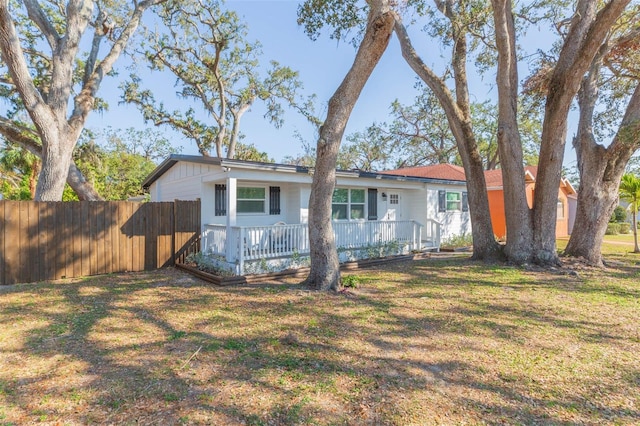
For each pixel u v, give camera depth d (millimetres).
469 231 17094
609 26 7480
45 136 9688
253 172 9070
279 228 8914
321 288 6766
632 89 12344
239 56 20969
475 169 10578
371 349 4008
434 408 2854
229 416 2719
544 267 9203
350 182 12148
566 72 8445
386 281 7727
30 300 6121
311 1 9297
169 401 2922
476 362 3691
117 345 4086
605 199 9781
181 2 17047
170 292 6746
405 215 15266
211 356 3787
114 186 24328
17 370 3451
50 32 10766
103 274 8703
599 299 6160
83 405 2855
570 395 3061
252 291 6789
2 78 12875
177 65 19891
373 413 2771
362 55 6285
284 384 3203
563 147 9211
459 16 9273
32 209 7852
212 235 9609
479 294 6539
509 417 2740
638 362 3695
